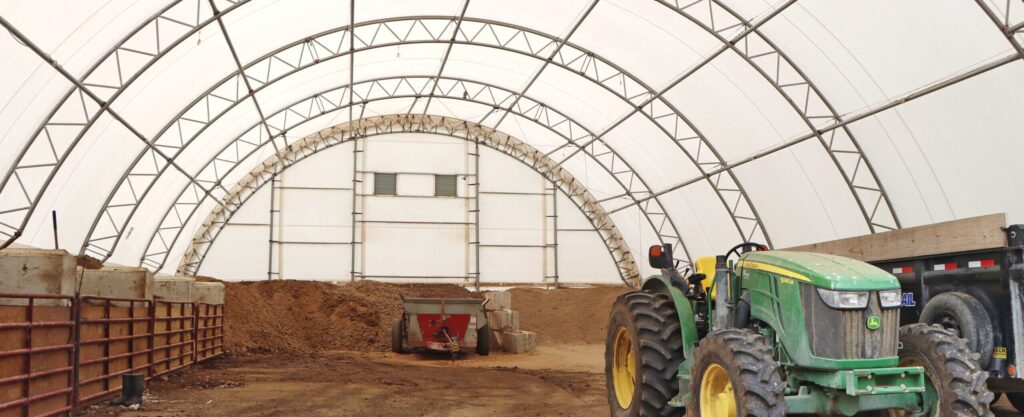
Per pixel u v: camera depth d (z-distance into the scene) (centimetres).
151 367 1331
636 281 3409
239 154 3014
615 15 2158
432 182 3438
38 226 1967
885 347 612
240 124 2783
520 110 3139
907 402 621
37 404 866
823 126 1969
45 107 1711
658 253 884
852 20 1633
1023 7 1331
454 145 3469
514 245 3450
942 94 1583
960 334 790
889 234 930
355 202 3366
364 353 2378
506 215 3459
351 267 3331
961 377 592
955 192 1695
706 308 809
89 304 1056
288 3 2061
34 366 861
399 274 3362
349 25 2322
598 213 3497
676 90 2392
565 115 3030
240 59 2280
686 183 2777
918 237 879
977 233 794
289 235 3306
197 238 3222
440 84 2989
